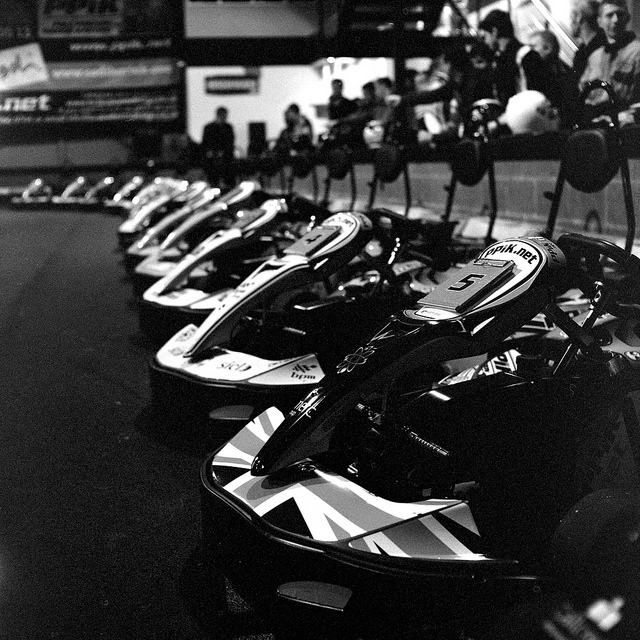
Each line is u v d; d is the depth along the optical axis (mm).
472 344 1882
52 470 2826
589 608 1583
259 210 4316
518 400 1979
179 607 1970
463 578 1655
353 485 1844
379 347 1945
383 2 9352
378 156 5242
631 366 1986
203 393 2959
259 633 1859
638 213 4227
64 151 16609
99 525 2414
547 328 2896
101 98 15828
